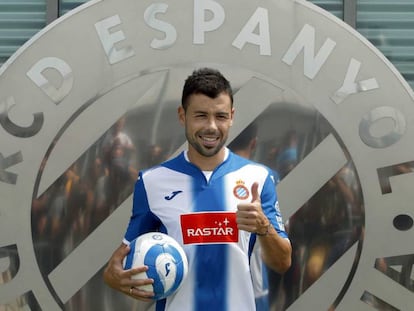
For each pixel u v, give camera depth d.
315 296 3.38
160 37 3.38
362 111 3.38
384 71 3.37
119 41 3.38
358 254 3.37
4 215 3.35
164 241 2.29
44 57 3.36
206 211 2.37
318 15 3.39
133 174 3.39
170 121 3.39
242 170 2.46
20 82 3.36
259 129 3.39
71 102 3.37
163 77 3.39
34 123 3.36
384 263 3.36
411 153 3.36
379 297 3.36
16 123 3.35
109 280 2.34
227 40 3.38
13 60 3.35
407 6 3.64
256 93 3.39
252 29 3.39
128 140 3.39
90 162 3.38
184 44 3.38
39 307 3.36
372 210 3.37
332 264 3.38
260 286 3.30
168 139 3.39
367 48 3.37
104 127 3.38
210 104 2.34
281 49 3.38
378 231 3.37
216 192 2.40
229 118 2.39
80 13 3.38
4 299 3.35
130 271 2.24
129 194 3.39
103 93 3.38
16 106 3.35
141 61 3.38
